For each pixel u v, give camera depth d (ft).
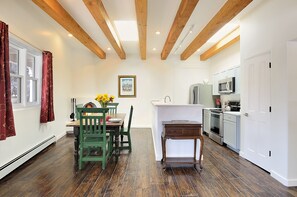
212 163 11.23
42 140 13.47
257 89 10.87
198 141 11.54
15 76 10.87
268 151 9.94
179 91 23.50
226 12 10.41
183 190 8.02
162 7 11.12
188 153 11.55
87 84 21.53
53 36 15.31
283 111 8.78
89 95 21.71
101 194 7.63
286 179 8.48
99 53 20.25
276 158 9.21
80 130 10.07
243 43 12.28
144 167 10.52
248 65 11.77
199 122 10.80
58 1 10.52
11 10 9.63
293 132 8.49
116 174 9.57
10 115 8.64
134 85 23.22
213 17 12.21
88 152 12.12
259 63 10.73
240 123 12.66
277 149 9.14
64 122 18.13
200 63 23.49
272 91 9.54
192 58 23.45
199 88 20.99
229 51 18.65
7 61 8.54
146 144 15.44
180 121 10.78
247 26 11.86
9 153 9.58
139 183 8.62
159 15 12.16
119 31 16.70
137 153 13.05
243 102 12.27
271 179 9.13
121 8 11.32
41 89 13.38
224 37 16.61
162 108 11.48
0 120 7.99
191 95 22.54
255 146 11.03
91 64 22.11
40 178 9.02
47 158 11.79
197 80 23.58
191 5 9.48
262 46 10.37
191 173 9.78
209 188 8.21
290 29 8.40
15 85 11.07
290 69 8.54
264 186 8.42
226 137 14.56
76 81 20.39
